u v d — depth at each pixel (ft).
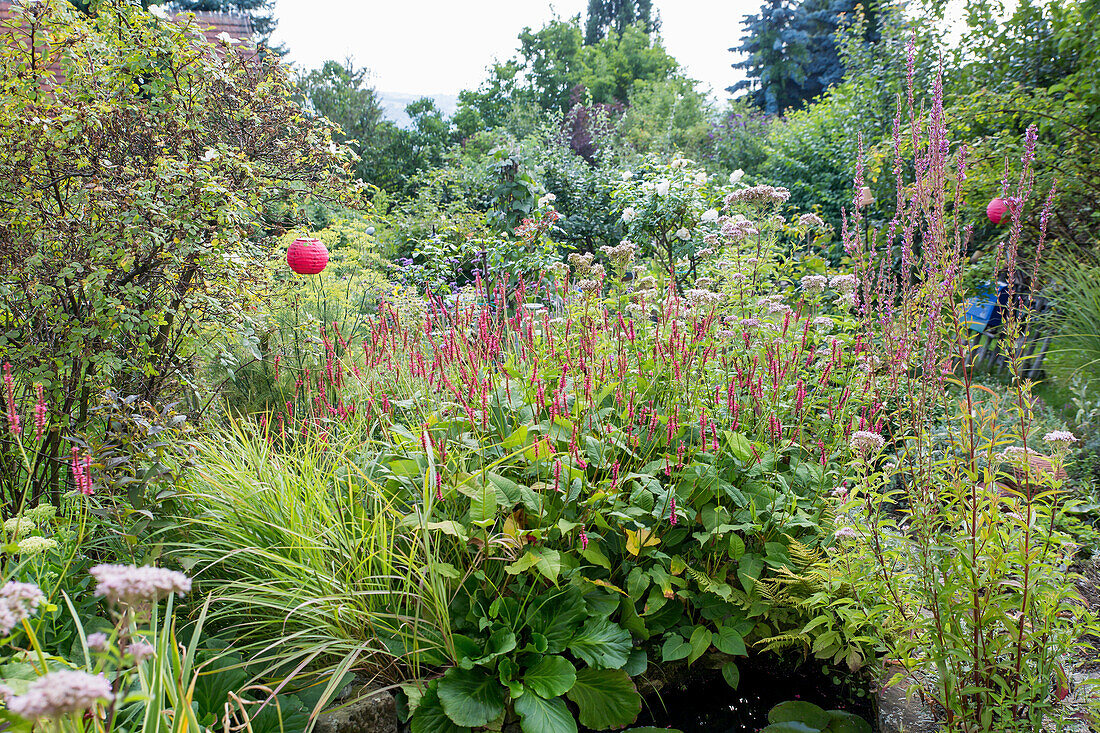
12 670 5.38
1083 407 14.03
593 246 33.53
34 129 9.61
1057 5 19.34
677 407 9.78
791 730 8.45
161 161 10.01
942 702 7.44
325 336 14.69
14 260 9.56
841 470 9.78
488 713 7.77
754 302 12.53
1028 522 6.45
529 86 103.86
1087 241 18.07
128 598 3.97
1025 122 19.29
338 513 9.18
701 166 52.60
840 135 30.83
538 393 9.93
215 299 11.07
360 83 58.59
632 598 8.93
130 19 10.98
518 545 8.53
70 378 10.09
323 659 8.09
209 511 8.81
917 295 8.03
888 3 28.58
